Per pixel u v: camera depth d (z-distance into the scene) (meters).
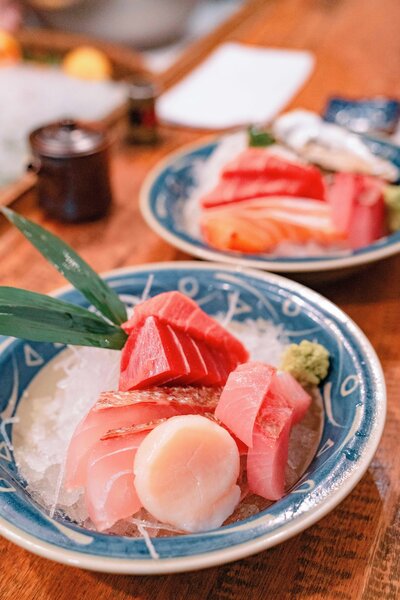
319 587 0.29
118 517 0.29
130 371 0.34
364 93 0.81
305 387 0.37
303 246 0.51
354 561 0.30
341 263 0.44
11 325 0.33
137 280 0.43
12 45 0.94
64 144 0.55
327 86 0.83
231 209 0.53
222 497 0.29
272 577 0.30
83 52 0.91
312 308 0.40
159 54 1.17
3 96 0.81
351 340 0.37
